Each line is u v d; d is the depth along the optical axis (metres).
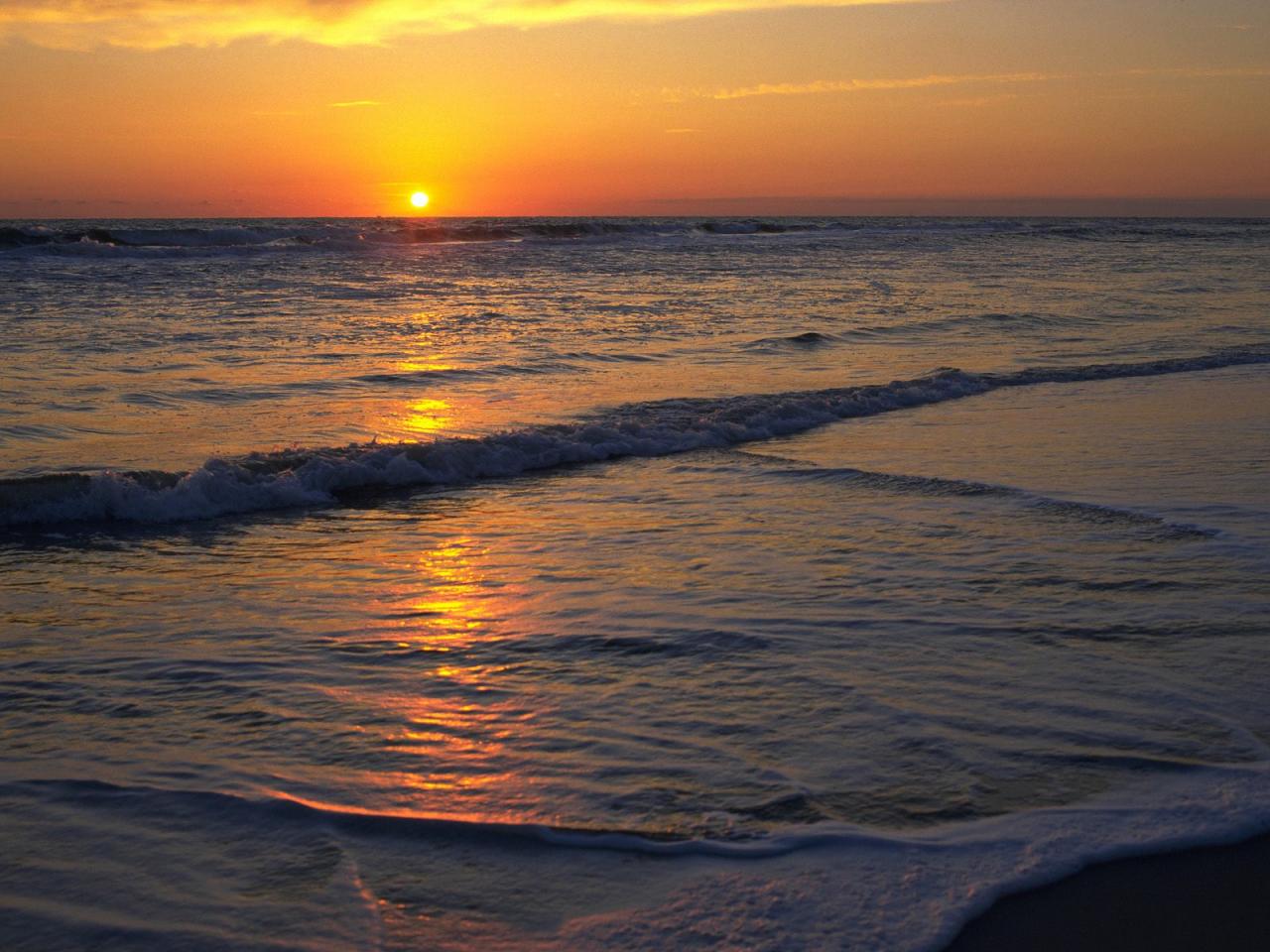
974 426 9.62
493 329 16.67
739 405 10.44
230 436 8.98
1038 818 3.01
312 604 5.07
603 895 2.65
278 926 2.53
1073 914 2.60
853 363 13.74
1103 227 83.19
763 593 5.10
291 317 17.69
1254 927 2.58
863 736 3.54
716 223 59.72
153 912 2.58
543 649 4.41
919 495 7.09
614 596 5.10
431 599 5.12
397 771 3.32
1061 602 4.89
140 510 6.84
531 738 3.55
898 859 2.80
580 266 32.09
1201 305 21.19
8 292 20.97
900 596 5.01
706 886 2.68
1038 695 3.85
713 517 6.68
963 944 2.48
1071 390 11.64
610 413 10.20
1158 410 10.27
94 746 3.51
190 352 13.64
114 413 9.84
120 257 32.16
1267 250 45.97
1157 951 2.50
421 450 8.14
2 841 2.89
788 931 2.50
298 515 6.98
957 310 20.02
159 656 4.36
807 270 31.28
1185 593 4.99
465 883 2.71
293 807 3.09
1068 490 7.07
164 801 3.12
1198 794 3.14
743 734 3.56
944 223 89.38
